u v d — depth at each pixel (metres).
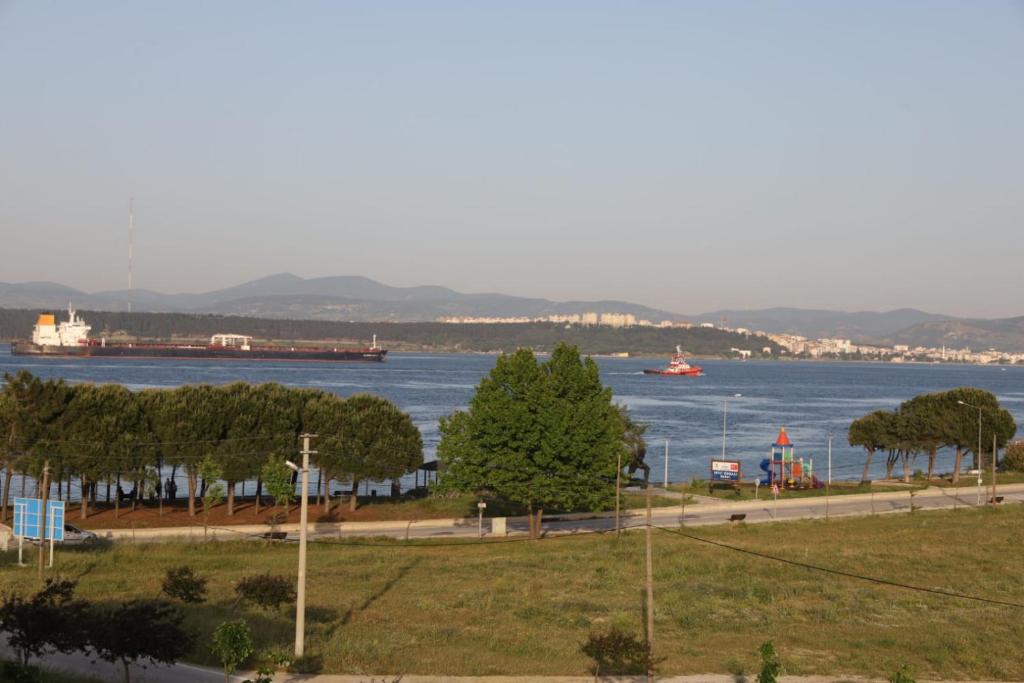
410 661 46.50
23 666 38.22
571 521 93.38
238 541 78.75
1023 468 141.12
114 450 90.81
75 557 69.00
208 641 47.25
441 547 78.56
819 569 70.81
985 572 70.88
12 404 90.69
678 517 95.94
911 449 133.00
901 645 52.78
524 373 85.88
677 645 51.66
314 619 54.09
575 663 47.47
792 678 46.44
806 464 129.50
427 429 181.50
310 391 104.62
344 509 97.81
